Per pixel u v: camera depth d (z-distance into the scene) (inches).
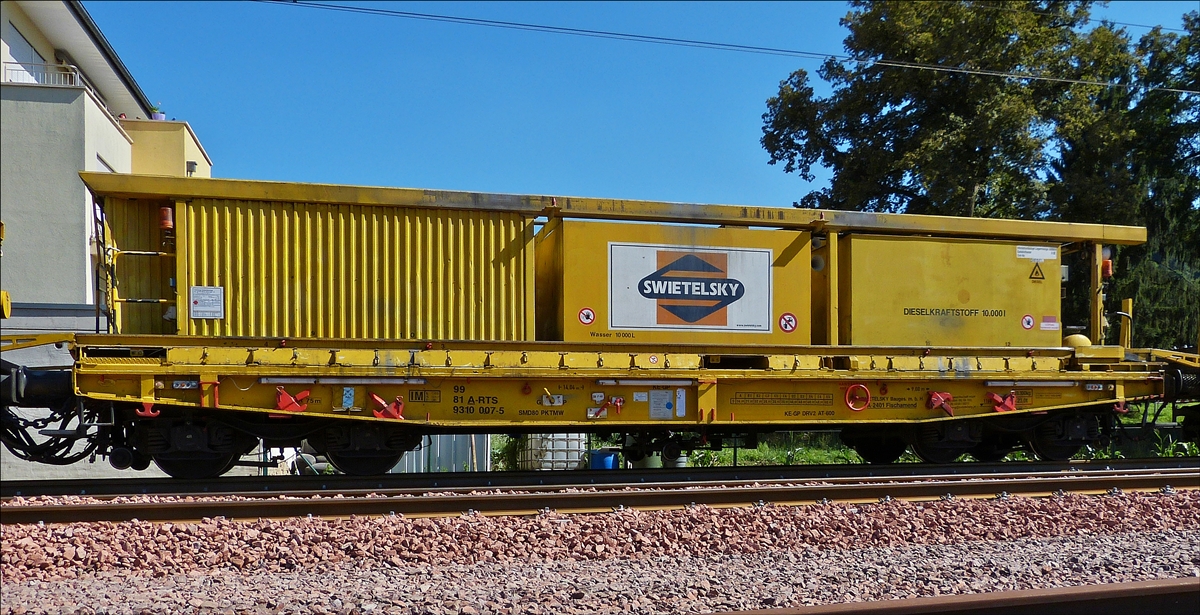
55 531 247.0
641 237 395.2
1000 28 880.9
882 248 423.2
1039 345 443.8
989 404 424.8
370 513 280.1
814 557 254.8
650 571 235.9
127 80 776.9
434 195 370.9
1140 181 990.4
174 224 351.3
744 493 312.7
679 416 387.5
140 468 359.6
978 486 334.0
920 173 877.2
